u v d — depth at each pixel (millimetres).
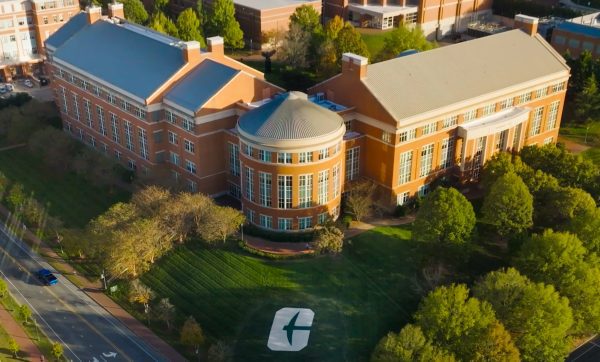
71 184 127125
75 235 108250
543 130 135250
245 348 86250
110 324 91312
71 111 143250
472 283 95438
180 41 130500
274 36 186875
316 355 85000
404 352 74000
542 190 106750
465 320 77375
